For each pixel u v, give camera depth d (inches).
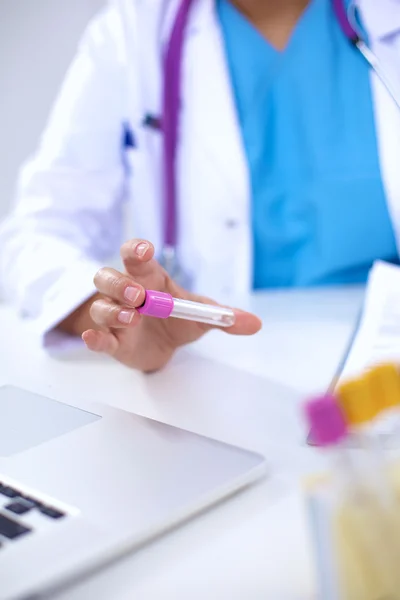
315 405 11.2
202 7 41.4
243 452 17.2
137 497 14.9
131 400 22.2
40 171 38.6
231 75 40.5
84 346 28.1
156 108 40.1
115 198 41.4
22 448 17.3
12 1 65.2
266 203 39.6
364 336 25.3
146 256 23.1
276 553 13.6
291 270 40.4
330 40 39.7
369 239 38.5
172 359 26.0
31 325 31.2
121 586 12.7
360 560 11.2
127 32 40.4
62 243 33.1
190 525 14.6
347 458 11.3
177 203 40.4
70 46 65.9
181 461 16.6
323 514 11.5
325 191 38.7
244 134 39.9
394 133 38.1
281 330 29.3
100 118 40.5
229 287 40.3
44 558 12.7
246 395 22.4
